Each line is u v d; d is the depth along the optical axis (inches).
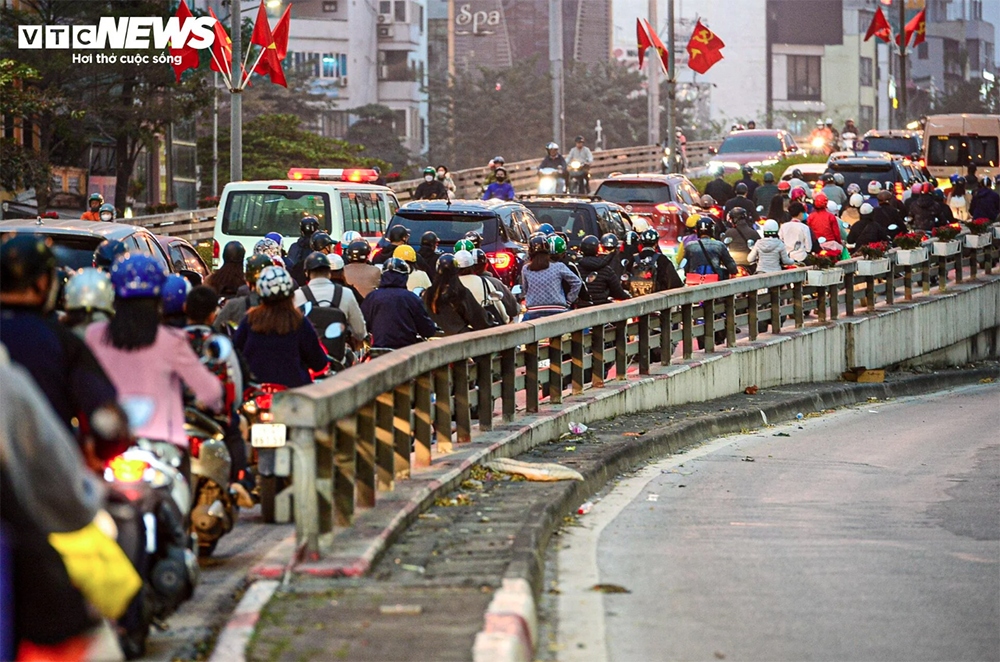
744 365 1873.8
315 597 668.7
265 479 887.7
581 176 4178.2
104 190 4790.8
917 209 3016.7
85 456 499.2
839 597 771.4
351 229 2166.6
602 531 954.7
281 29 3043.8
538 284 1596.9
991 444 1514.5
